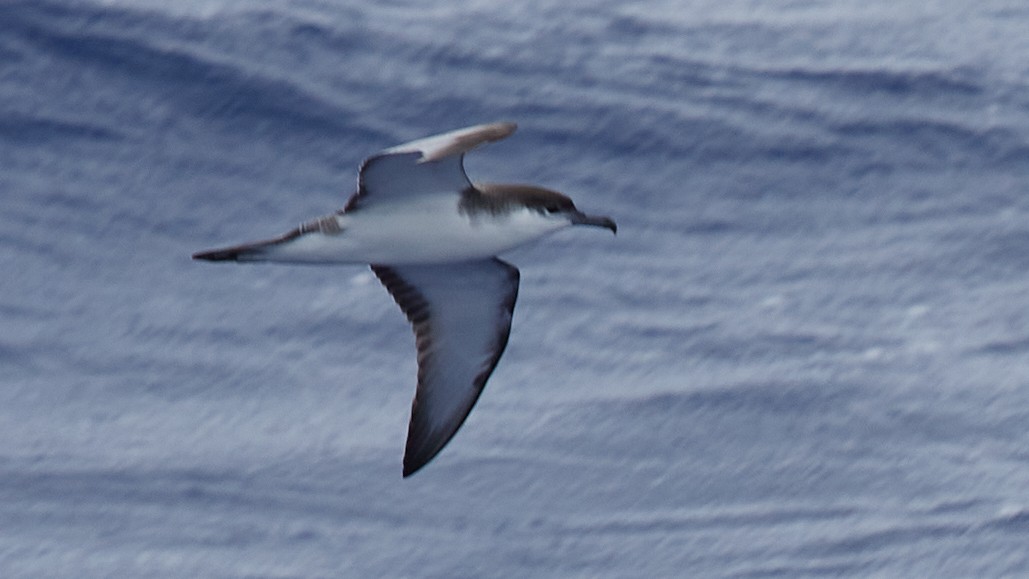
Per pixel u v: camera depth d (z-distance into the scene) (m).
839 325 52.88
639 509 43.75
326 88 62.00
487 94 63.69
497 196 27.12
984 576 40.78
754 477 45.31
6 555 40.72
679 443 46.62
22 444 45.25
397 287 29.25
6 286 51.16
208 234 54.66
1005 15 74.81
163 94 60.00
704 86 66.38
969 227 58.69
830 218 59.28
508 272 28.88
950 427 47.56
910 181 61.59
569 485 44.59
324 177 57.97
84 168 56.31
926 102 66.44
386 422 47.19
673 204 59.25
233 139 58.72
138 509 42.81
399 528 42.50
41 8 62.38
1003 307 53.81
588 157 61.12
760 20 73.06
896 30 72.75
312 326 50.72
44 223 53.84
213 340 49.94
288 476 44.50
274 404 47.69
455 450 45.69
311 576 40.59
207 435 46.19
